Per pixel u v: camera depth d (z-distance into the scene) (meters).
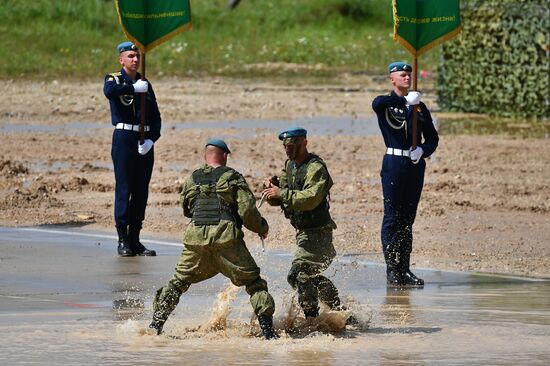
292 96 104.00
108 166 62.81
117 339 27.44
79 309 31.25
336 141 73.94
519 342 27.56
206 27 155.50
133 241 41.03
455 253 41.66
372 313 30.84
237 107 94.62
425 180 59.00
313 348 26.81
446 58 94.31
